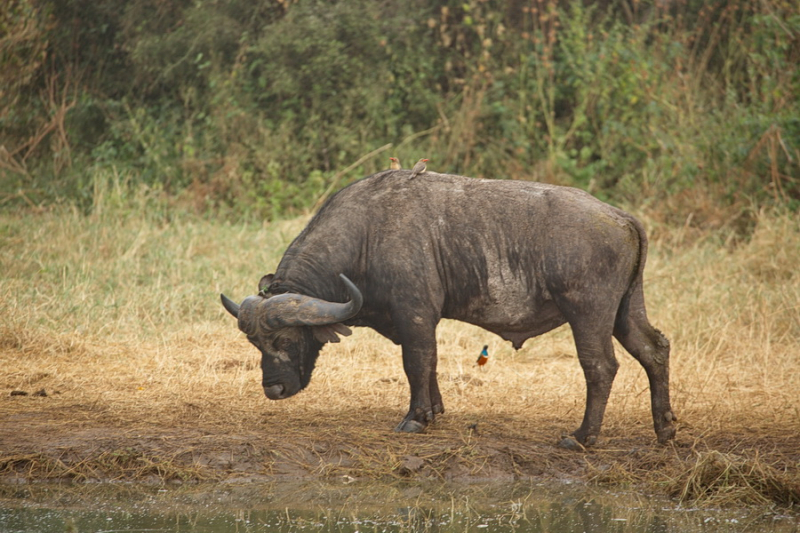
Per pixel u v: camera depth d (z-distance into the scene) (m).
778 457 21.11
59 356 30.62
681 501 19.39
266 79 58.88
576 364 31.64
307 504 19.20
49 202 53.50
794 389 27.53
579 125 54.53
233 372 29.80
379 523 17.97
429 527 17.73
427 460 21.50
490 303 22.41
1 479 20.73
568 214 21.61
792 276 38.06
